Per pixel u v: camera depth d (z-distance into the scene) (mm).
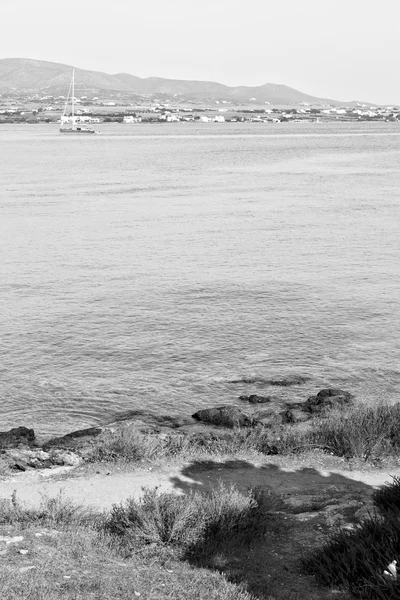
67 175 103500
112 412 22156
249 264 43188
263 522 10328
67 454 15172
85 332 29984
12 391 23734
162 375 25328
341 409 19828
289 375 25328
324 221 59719
